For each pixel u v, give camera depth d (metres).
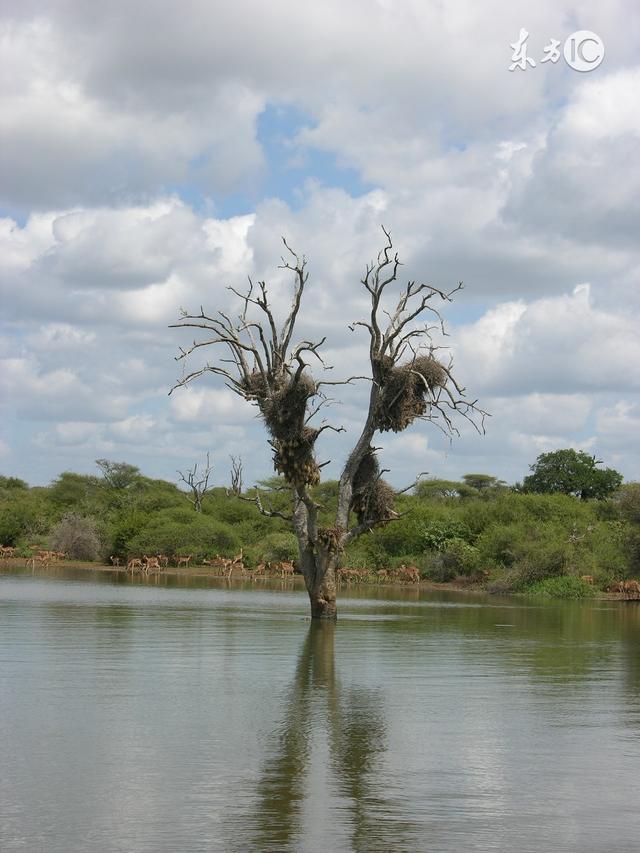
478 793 10.27
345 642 23.22
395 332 29.77
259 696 15.44
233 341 29.39
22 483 131.75
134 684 16.31
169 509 80.19
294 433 28.88
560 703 15.41
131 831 8.91
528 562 51.03
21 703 14.44
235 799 9.88
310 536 29.77
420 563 62.12
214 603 35.94
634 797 10.22
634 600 46.34
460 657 20.83
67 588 44.19
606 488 90.75
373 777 10.81
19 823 9.06
